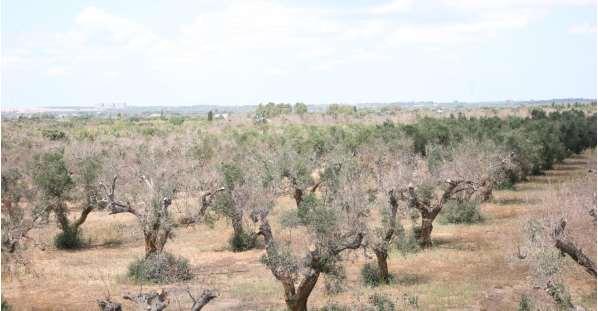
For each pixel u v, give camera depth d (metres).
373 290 28.16
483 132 65.12
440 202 38.34
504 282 28.56
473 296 26.48
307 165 45.72
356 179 30.11
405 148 59.41
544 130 71.19
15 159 44.91
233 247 39.72
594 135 89.75
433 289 27.86
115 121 133.88
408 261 34.19
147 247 33.22
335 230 23.52
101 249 40.91
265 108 163.38
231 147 71.88
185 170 56.00
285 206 56.06
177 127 110.25
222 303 26.83
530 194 54.84
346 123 122.44
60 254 39.09
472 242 38.47
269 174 41.66
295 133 80.44
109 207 33.19
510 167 52.38
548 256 22.81
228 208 39.34
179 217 47.56
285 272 23.44
